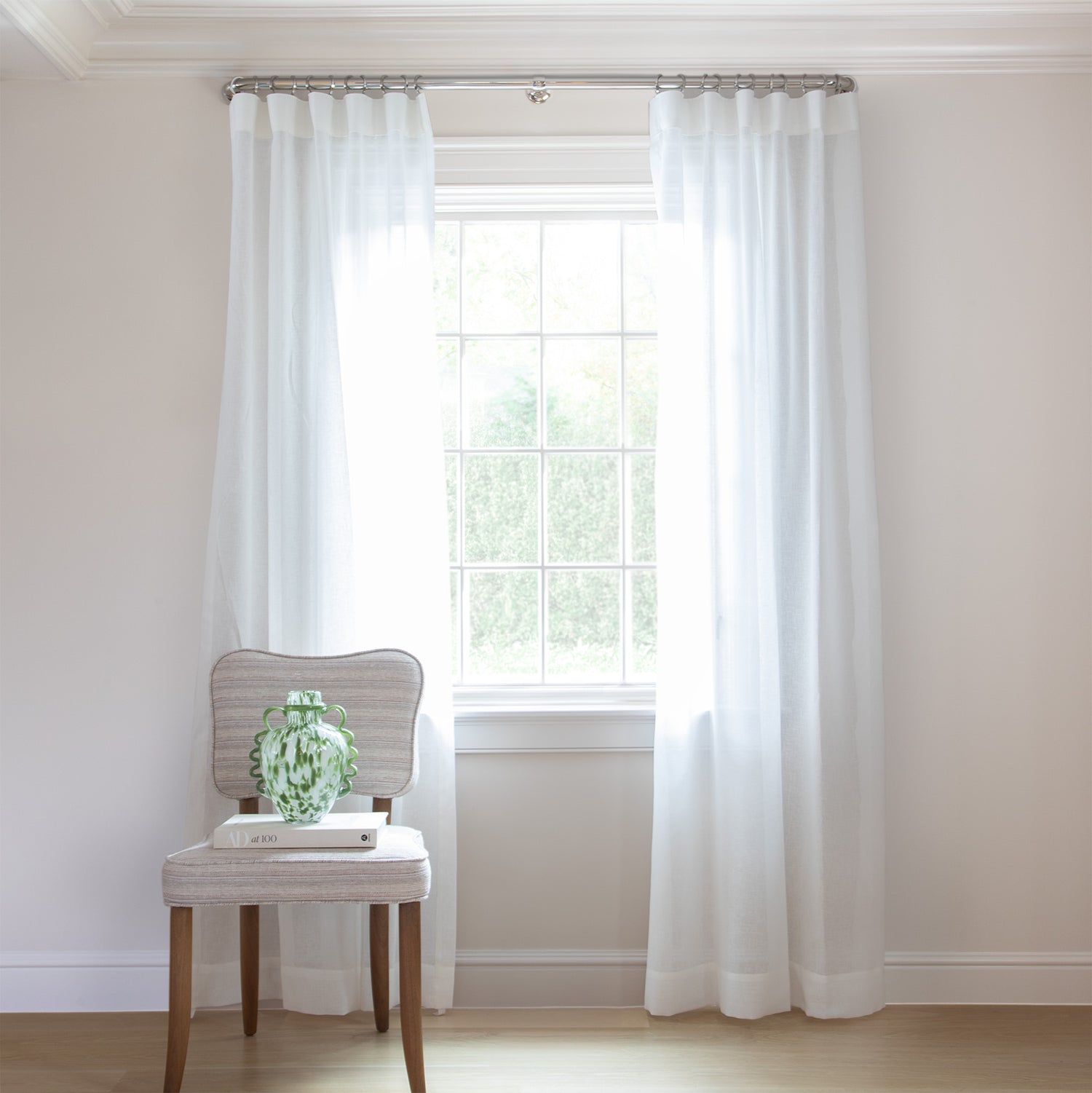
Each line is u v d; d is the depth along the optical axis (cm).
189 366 270
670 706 252
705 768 257
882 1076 221
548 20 263
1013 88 273
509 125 274
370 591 258
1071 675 269
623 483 287
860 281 260
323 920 250
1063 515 270
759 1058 229
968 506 270
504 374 289
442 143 272
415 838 217
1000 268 272
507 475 288
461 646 286
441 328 289
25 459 269
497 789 268
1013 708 269
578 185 275
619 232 288
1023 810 268
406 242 260
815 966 250
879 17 264
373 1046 237
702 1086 216
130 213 271
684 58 270
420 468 256
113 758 267
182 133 272
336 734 216
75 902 265
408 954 204
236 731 233
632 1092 213
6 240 271
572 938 266
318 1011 250
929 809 267
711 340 257
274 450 257
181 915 203
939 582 270
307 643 257
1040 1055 231
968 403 271
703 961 256
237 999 256
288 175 261
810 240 259
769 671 252
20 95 272
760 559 255
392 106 261
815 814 251
